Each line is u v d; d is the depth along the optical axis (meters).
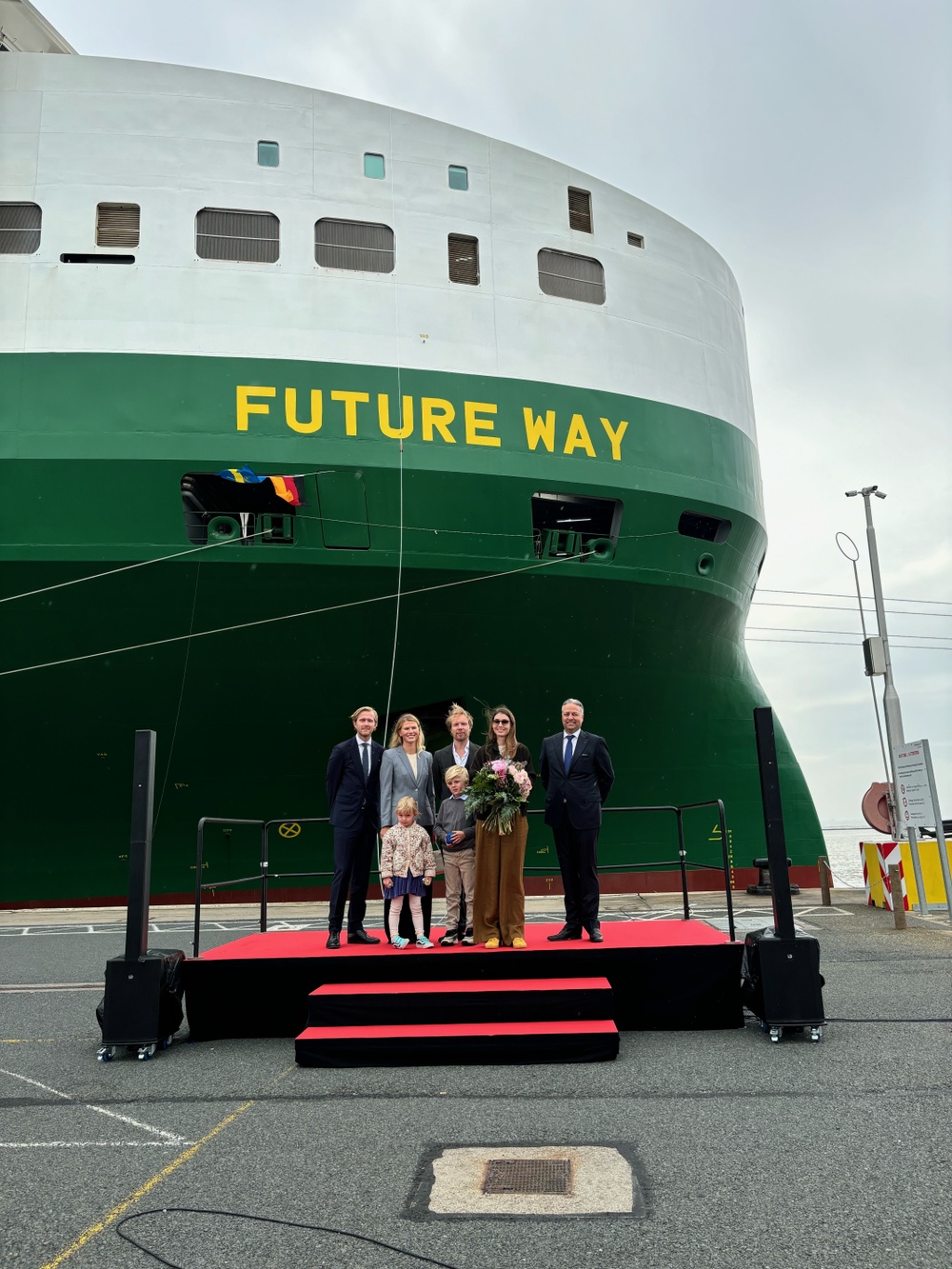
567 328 16.62
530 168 17.06
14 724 15.27
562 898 17.36
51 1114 5.15
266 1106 5.22
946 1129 4.48
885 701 17.20
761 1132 4.53
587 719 17.56
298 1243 3.49
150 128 15.28
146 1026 6.37
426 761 7.66
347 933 7.85
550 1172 4.11
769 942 6.48
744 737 19.36
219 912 15.48
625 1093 5.25
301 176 15.62
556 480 15.92
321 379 14.97
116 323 14.57
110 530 14.27
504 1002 6.37
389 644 15.82
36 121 15.11
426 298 15.79
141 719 15.56
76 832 15.95
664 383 17.42
